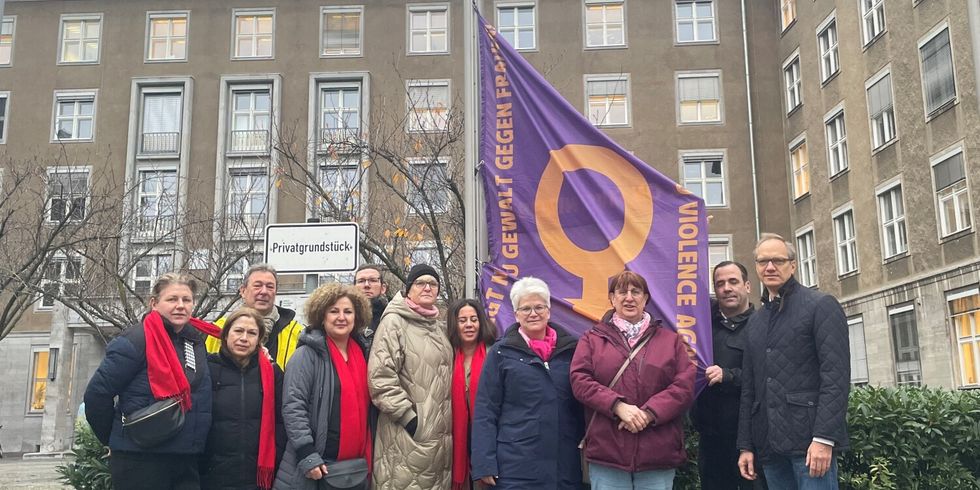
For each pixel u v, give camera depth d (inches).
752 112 1138.0
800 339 176.1
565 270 235.3
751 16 1161.4
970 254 737.0
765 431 180.5
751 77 1151.0
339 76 1135.6
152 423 167.6
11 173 796.6
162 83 1144.2
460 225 509.0
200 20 1168.8
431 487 180.4
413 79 1047.6
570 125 245.1
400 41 1151.6
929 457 219.5
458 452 190.4
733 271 214.8
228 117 1141.1
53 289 629.3
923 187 808.3
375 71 1142.3
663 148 1131.3
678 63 1153.4
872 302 892.6
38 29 1182.9
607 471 174.2
